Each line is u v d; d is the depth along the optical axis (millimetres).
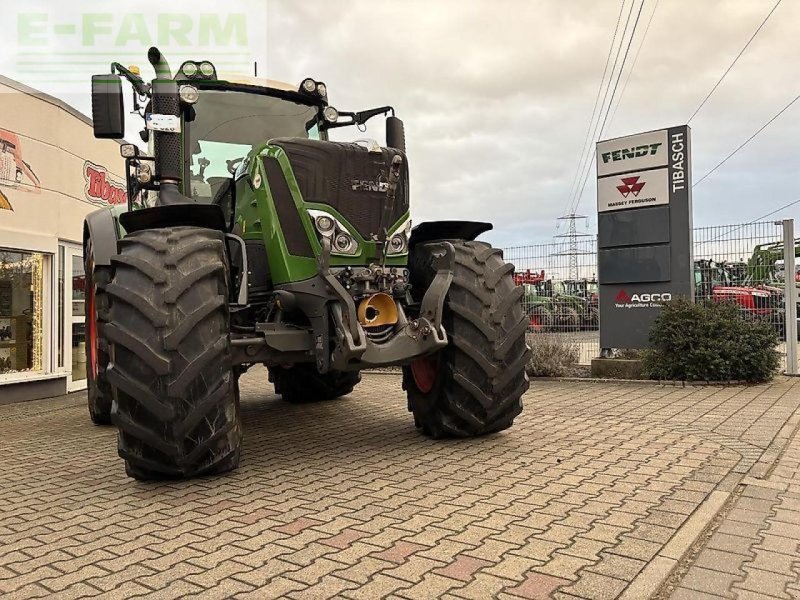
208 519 3055
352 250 4141
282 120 5387
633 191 8719
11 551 2732
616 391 7262
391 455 4258
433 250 4582
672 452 4168
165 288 3453
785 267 8188
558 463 3930
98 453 4762
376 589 2271
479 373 4371
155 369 3352
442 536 2750
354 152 4227
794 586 2299
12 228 8016
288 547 2672
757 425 5043
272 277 4227
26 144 8242
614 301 8875
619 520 2902
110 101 3986
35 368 8531
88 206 9664
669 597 2236
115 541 2811
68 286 9039
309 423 5660
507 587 2268
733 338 7551
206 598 2232
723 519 2973
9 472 4203
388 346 4023
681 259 8430
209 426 3566
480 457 4117
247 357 3930
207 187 5086
